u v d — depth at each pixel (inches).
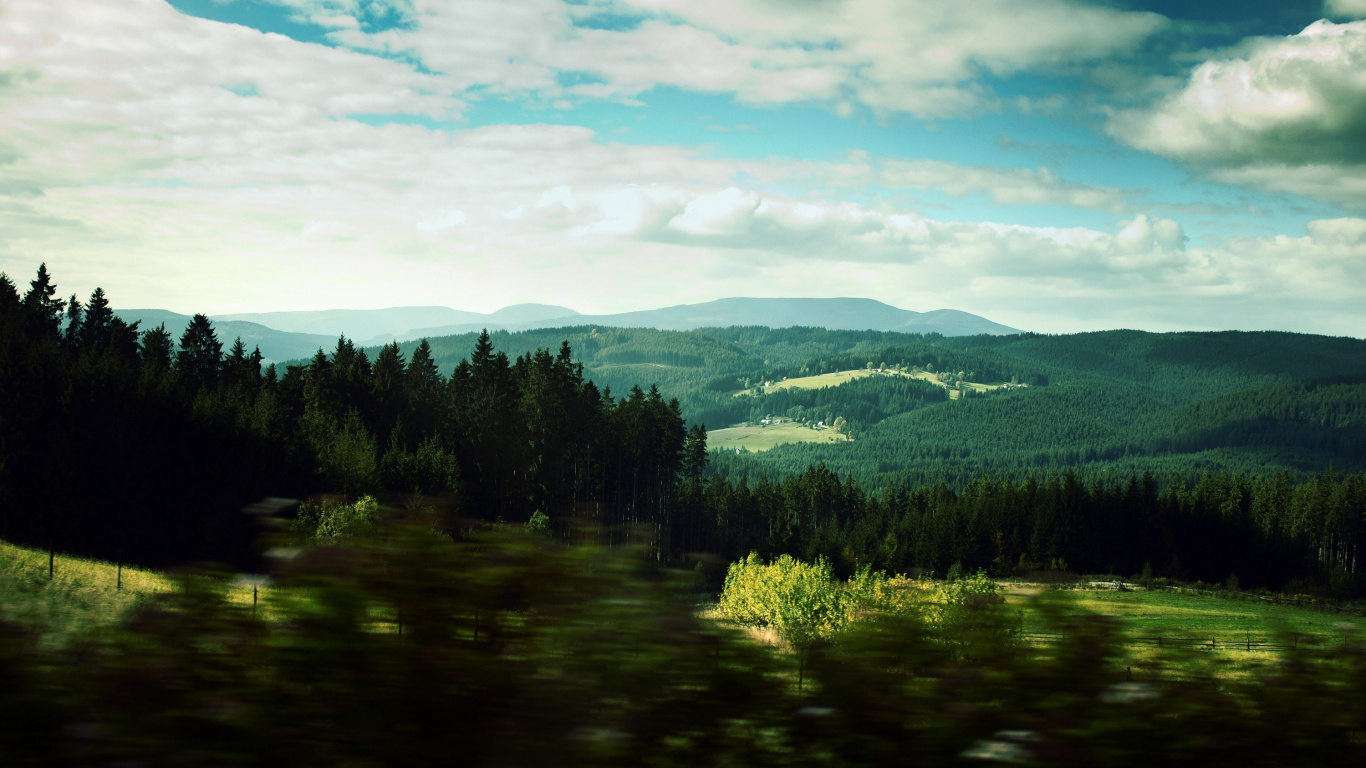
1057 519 3398.1
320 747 136.3
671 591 146.4
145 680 133.6
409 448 2402.8
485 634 141.5
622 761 139.5
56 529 1471.5
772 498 4286.4
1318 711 143.8
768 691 141.6
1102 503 3543.3
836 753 140.3
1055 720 141.8
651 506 2955.2
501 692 138.4
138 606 141.3
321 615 138.7
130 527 1578.5
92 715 132.3
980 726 140.8
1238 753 142.7
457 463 2188.7
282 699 136.0
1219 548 3585.1
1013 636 147.5
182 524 1574.8
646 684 140.6
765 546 3447.3
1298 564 3585.1
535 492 2304.4
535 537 147.1
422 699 136.9
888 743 139.6
